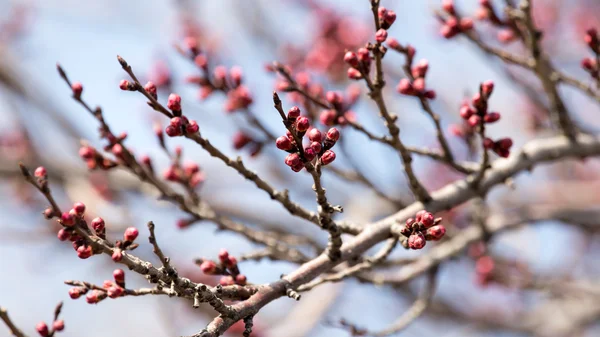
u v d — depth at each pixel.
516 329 12.52
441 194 6.37
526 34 7.17
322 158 4.37
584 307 11.89
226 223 6.82
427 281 7.48
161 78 8.41
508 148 5.99
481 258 9.48
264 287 4.69
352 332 6.68
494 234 8.83
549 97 7.57
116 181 10.98
